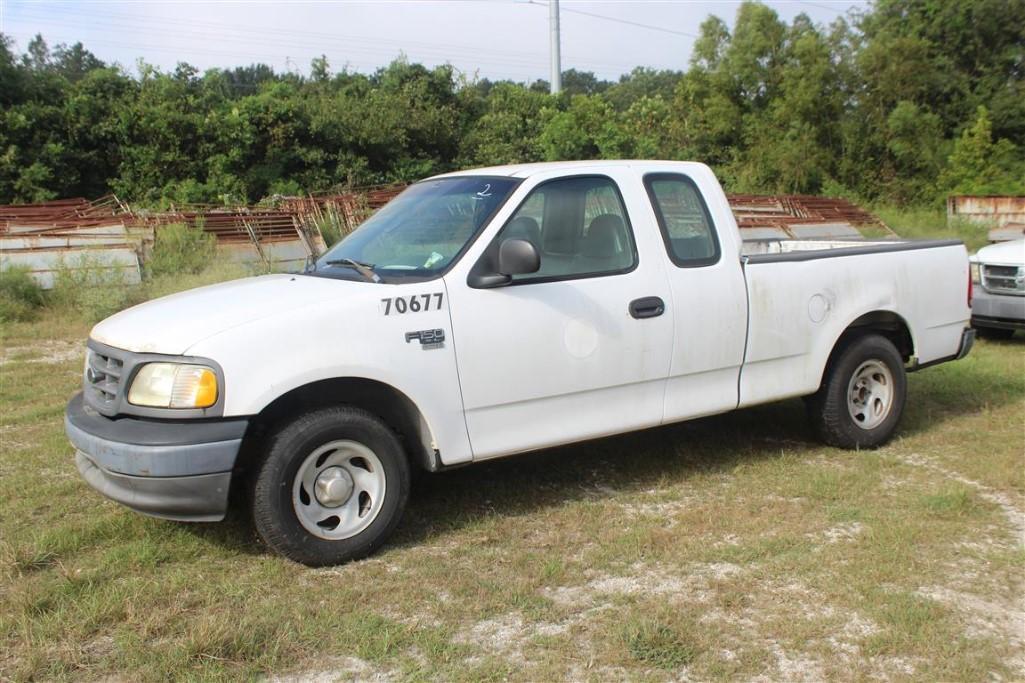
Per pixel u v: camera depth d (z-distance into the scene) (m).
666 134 38.50
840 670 3.22
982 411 6.88
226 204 24.36
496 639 3.45
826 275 5.59
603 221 4.86
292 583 3.91
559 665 3.23
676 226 5.10
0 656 3.29
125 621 3.54
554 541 4.37
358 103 33.19
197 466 3.77
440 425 4.30
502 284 4.42
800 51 34.59
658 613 3.60
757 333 5.28
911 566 4.05
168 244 14.27
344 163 30.72
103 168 26.94
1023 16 33.47
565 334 4.59
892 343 6.12
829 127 34.94
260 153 29.28
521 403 4.53
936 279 6.19
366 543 4.16
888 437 6.00
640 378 4.87
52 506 4.85
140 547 4.20
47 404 7.17
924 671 3.22
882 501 4.91
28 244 13.83
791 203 23.53
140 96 27.91
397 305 4.19
